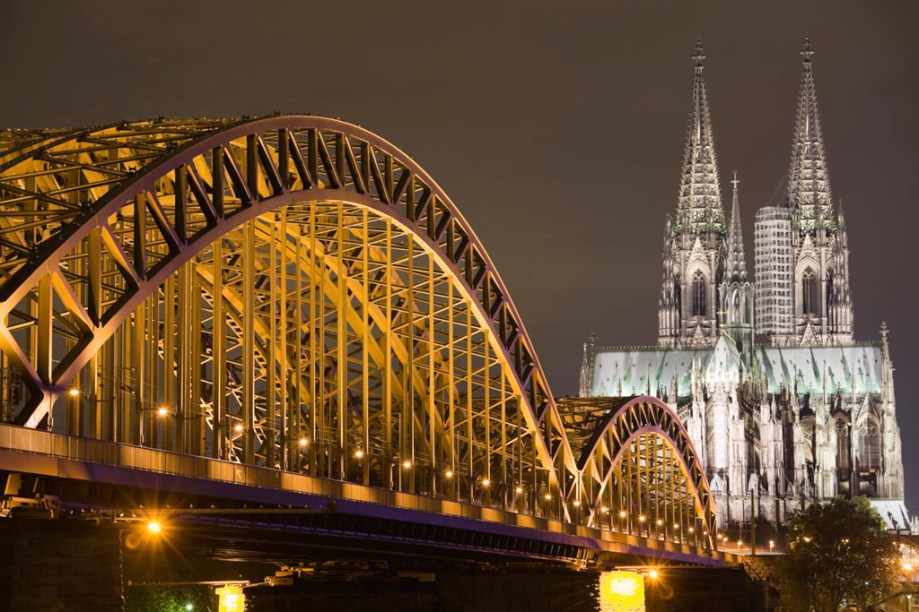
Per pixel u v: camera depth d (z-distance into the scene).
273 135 112.81
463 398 160.12
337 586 149.88
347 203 119.19
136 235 87.69
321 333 118.62
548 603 162.88
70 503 84.56
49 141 92.56
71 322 93.00
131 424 93.31
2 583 80.44
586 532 175.75
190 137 95.06
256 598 149.25
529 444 170.88
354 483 115.56
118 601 82.00
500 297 153.25
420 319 140.75
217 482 95.25
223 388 100.94
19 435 76.50
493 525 143.75
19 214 83.38
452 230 139.50
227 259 120.25
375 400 150.88
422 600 152.12
